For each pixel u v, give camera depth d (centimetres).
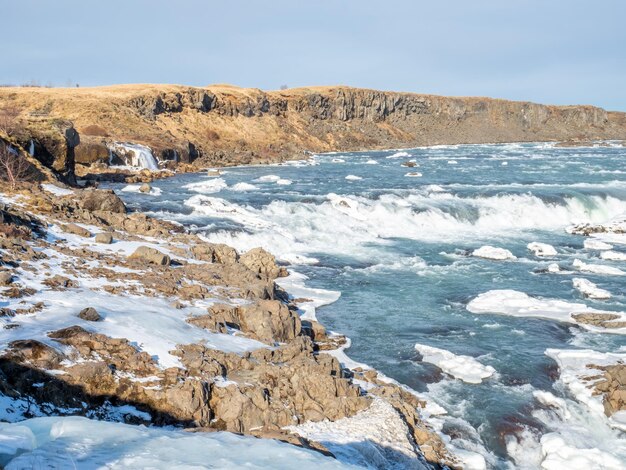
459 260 3072
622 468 1269
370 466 1091
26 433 593
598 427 1454
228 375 1340
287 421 1219
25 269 1708
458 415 1460
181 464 567
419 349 1842
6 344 1183
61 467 541
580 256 3198
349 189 4925
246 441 641
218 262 2452
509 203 4391
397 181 5753
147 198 4188
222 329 1603
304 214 3828
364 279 2670
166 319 1548
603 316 2144
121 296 1673
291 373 1377
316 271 2783
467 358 1759
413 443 1256
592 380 1638
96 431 634
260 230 3241
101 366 1199
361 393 1459
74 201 2848
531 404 1514
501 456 1337
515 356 1816
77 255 2009
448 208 4091
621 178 6044
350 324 2084
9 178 2898
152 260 2120
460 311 2247
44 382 1121
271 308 1761
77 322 1381
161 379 1233
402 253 3200
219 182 5228
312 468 575
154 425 1118
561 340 1961
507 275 2778
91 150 5831
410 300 2373
